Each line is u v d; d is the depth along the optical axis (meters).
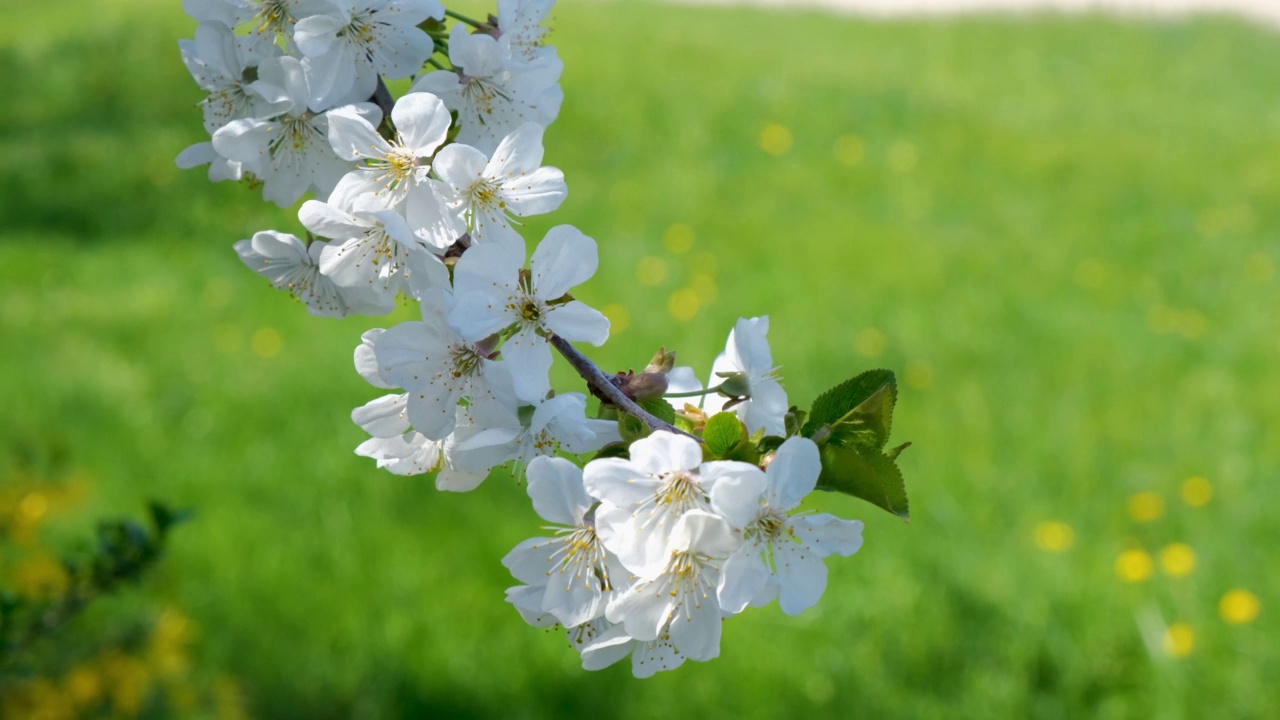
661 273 7.05
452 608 4.00
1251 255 7.75
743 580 1.21
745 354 1.48
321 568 4.20
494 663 3.77
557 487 1.32
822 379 5.86
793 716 3.57
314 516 4.52
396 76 1.46
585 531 1.33
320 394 5.50
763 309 6.59
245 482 4.75
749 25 15.39
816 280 7.03
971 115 11.07
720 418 1.28
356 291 1.54
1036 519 4.51
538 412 1.34
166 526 2.45
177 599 3.94
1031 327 6.46
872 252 7.54
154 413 5.31
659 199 8.48
